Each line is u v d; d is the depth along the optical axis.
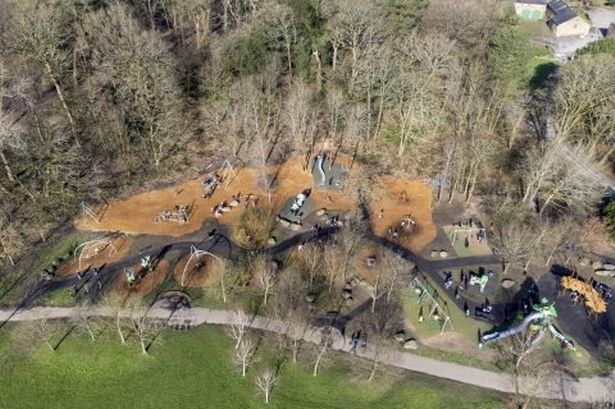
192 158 101.56
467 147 99.06
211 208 92.19
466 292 80.56
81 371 68.94
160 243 85.81
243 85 98.12
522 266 84.56
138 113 93.56
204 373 68.88
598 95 96.44
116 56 95.06
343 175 99.81
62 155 92.00
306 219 90.75
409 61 102.69
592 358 72.75
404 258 84.81
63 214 89.62
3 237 82.50
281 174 99.50
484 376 70.19
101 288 78.69
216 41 109.38
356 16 101.19
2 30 103.62
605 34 162.25
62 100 95.81
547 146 98.56
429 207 94.44
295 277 79.75
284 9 102.94
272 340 72.88
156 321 74.44
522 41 101.25
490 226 91.06
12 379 67.88
